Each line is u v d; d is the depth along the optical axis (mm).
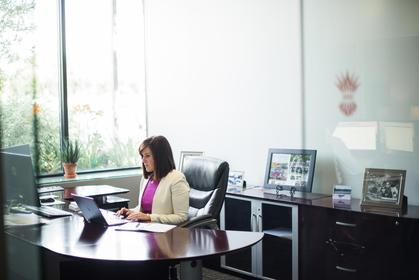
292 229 3139
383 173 2963
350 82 3291
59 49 4398
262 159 3912
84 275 2133
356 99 3262
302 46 3578
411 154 2984
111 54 4785
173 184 2762
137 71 4988
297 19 3600
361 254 2793
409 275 2602
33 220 1161
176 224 2631
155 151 2832
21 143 997
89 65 4625
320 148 3502
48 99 4305
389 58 3072
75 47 4516
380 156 3141
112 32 4789
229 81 4152
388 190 2914
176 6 4609
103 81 4738
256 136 3953
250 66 3969
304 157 3482
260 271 3371
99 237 2121
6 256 842
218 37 4223
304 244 3080
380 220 2705
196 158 3098
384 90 3107
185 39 4543
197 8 4402
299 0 3574
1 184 852
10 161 897
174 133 4727
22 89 971
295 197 3303
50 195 3240
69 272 2086
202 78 4398
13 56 948
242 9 4004
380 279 2717
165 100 4801
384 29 3088
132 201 4633
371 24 3158
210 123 4352
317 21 3479
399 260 2639
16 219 909
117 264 2000
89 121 4648
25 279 898
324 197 3295
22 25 967
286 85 3703
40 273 946
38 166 1179
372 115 3180
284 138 3738
